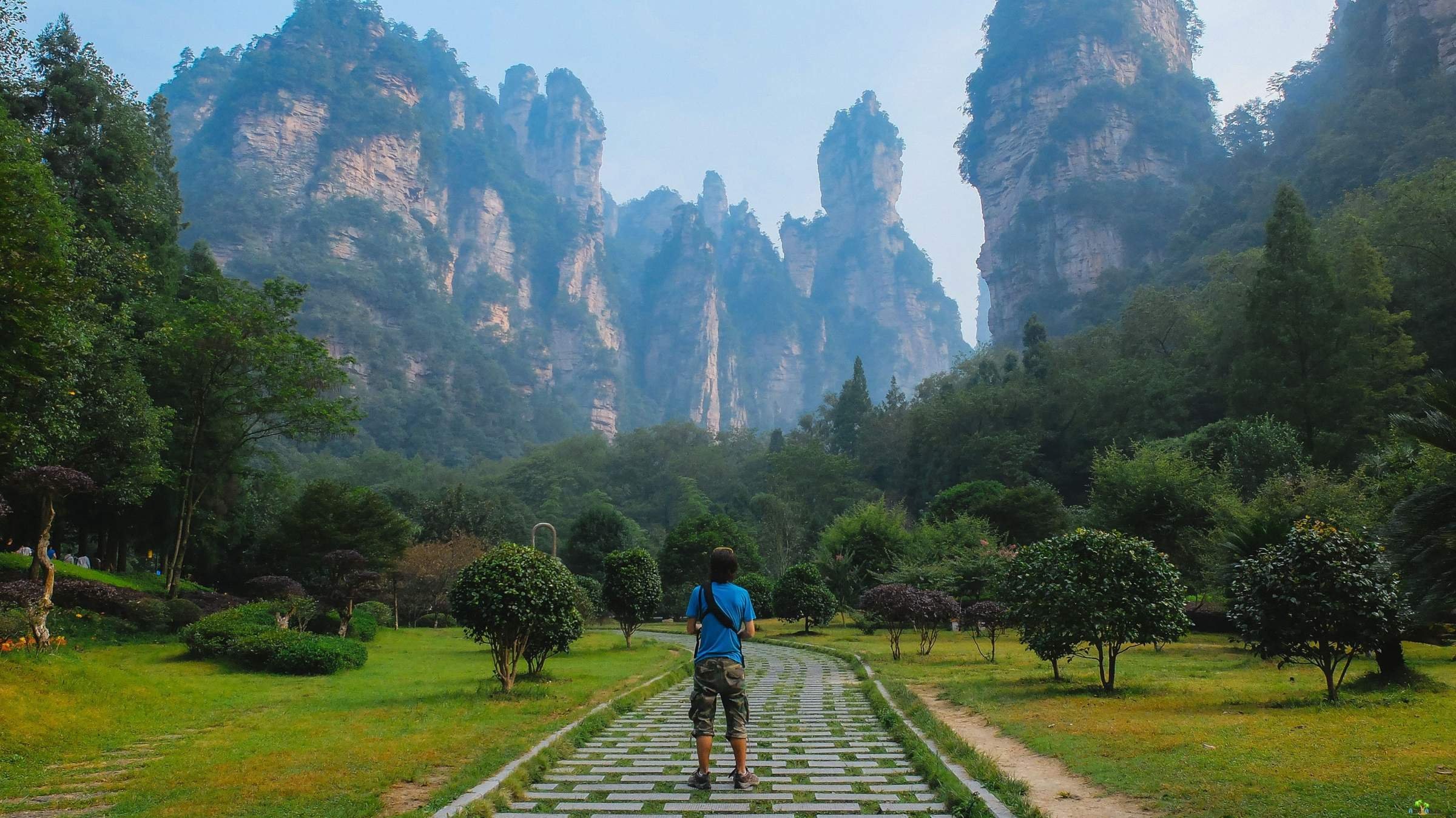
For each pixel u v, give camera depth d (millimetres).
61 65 27547
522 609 10820
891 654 19344
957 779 5613
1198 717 8445
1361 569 9227
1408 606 9164
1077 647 18219
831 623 35562
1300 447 31891
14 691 8305
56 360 17500
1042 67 132875
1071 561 11359
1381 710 8445
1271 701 9508
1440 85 73438
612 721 9023
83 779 6172
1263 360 36781
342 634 21984
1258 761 6062
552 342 190125
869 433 81062
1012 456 56906
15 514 25078
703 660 5867
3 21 25203
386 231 155000
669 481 104250
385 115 164875
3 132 17844
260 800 5273
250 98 153750
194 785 5742
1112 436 52844
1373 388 35188
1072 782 5840
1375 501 19422
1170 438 42031
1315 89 102562
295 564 28797
